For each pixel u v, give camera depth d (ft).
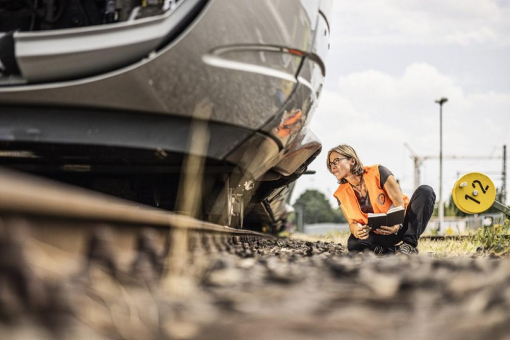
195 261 9.02
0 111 13.89
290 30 15.61
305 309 6.33
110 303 5.22
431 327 5.48
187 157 14.44
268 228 61.52
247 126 15.60
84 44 13.47
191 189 11.77
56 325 4.09
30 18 15.24
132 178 18.31
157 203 18.56
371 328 5.41
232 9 14.20
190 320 5.59
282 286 8.16
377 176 21.68
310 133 22.16
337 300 7.06
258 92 15.29
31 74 13.47
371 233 22.15
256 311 6.19
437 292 7.72
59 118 13.85
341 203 22.25
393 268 10.21
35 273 4.20
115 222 7.56
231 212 19.54
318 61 17.70
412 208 21.45
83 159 15.25
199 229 12.45
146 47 13.62
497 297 6.91
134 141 14.07
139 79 13.65
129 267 6.80
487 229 29.48
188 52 13.84
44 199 4.58
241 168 16.83
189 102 14.21
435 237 39.22
